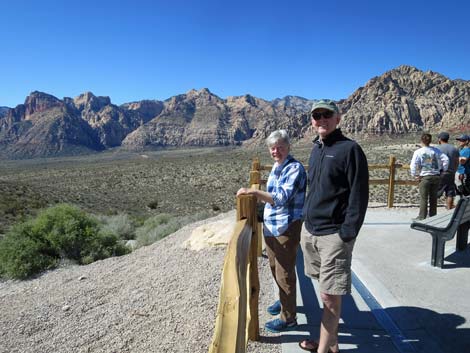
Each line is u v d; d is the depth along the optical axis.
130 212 46.47
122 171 115.31
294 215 3.27
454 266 4.88
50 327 5.41
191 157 172.00
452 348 3.18
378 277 4.62
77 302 6.18
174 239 8.91
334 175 2.68
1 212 32.97
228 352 1.64
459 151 7.62
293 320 3.49
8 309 6.39
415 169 7.12
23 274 8.82
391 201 9.20
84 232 10.44
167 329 4.45
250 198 3.13
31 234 9.93
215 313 4.48
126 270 7.46
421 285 4.36
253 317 3.30
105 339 4.66
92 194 66.25
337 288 2.69
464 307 3.82
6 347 4.96
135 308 5.29
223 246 6.94
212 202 56.66
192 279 5.71
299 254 5.68
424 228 4.96
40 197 51.78
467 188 7.45
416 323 3.57
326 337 2.77
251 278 3.26
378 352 3.14
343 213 2.71
